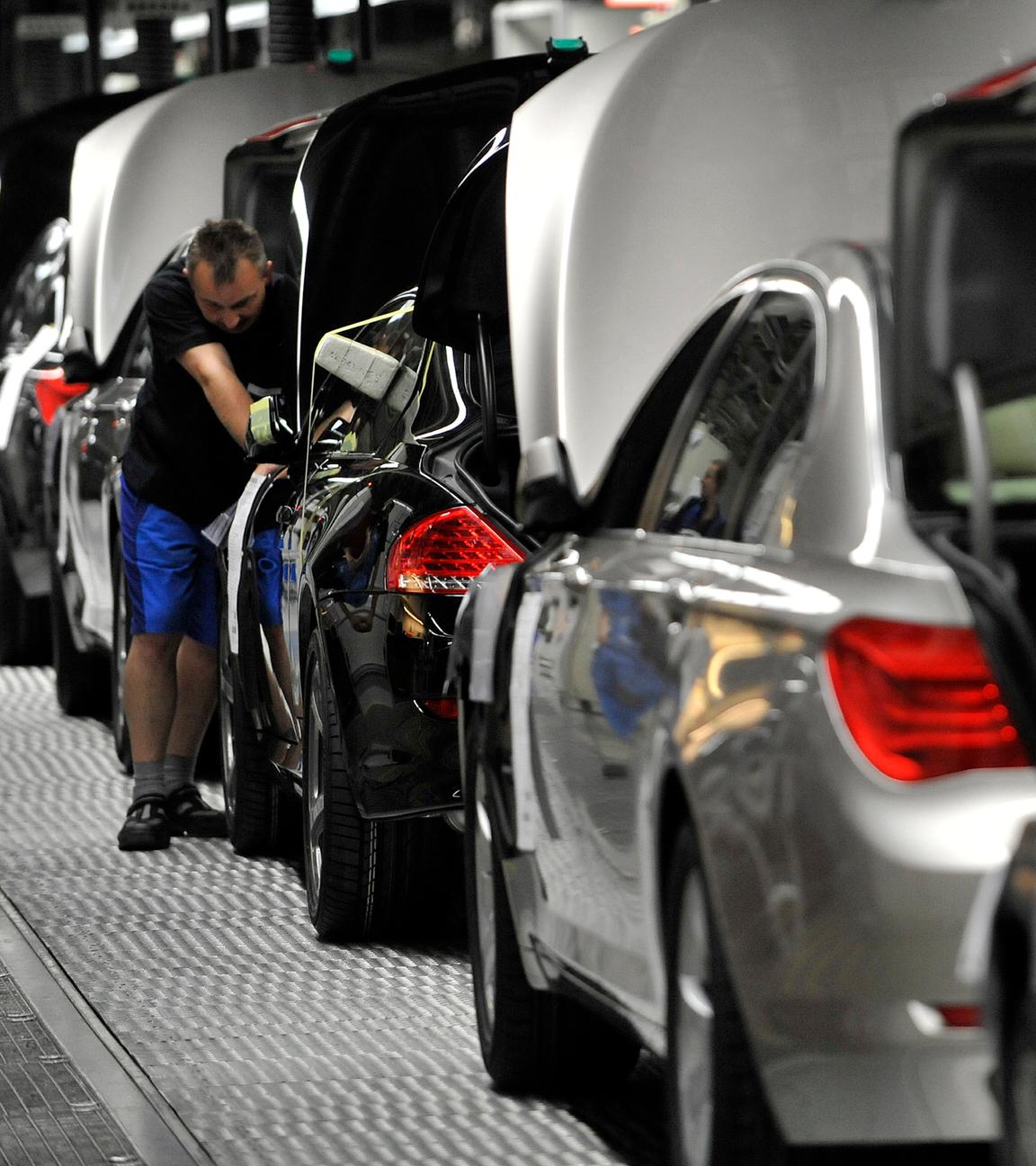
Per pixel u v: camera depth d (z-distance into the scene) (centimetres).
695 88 2069
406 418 2192
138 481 2620
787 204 2092
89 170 3706
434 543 2012
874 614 1101
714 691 1212
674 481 1420
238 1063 1781
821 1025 1099
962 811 1062
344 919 2141
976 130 1053
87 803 2897
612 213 2062
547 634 1523
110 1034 1872
